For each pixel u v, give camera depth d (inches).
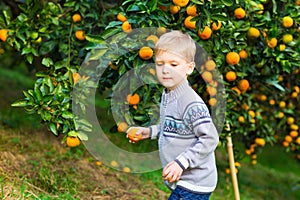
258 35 149.5
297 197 255.8
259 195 241.4
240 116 173.2
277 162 340.8
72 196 154.3
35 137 208.8
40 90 131.6
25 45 151.9
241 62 153.9
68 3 154.1
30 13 152.8
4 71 376.5
